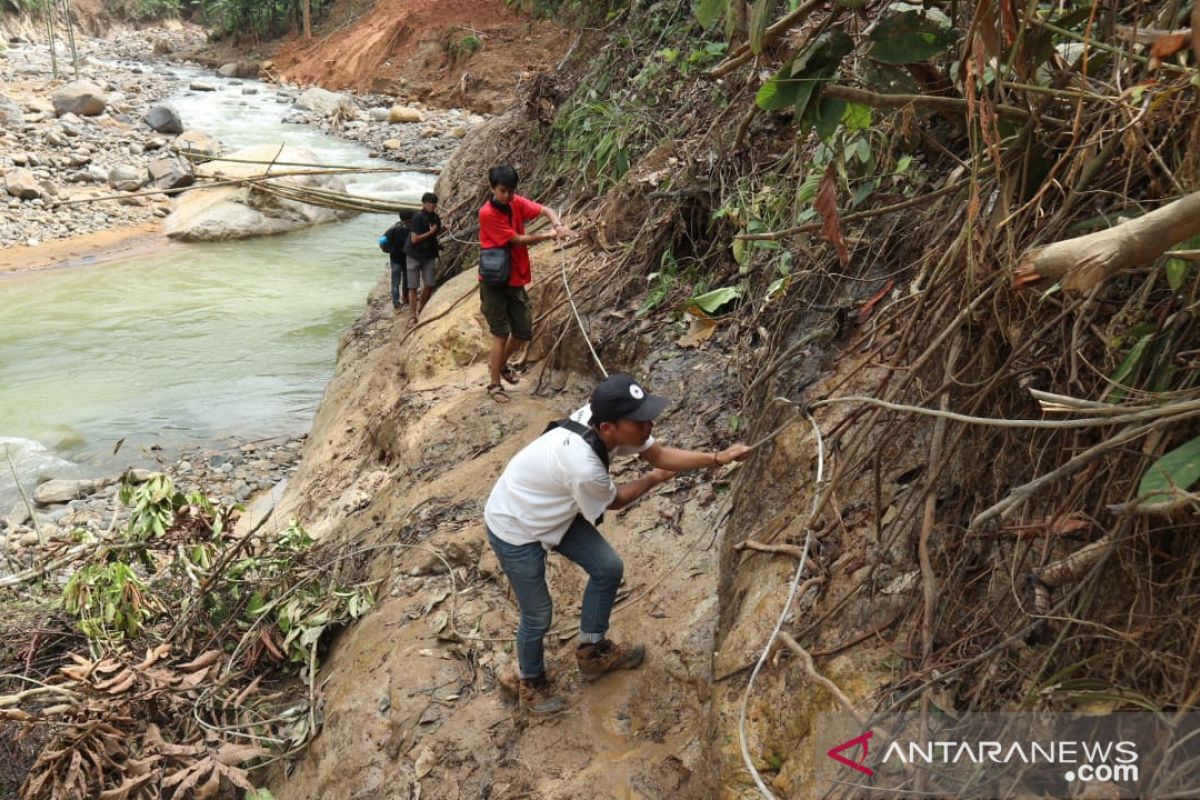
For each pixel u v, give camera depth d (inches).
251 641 204.4
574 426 145.0
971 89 103.6
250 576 229.3
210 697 191.3
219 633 209.2
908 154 173.5
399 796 156.9
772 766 117.3
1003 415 118.1
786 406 164.7
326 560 224.4
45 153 827.4
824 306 175.0
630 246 260.5
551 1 464.8
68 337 510.9
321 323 533.3
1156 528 96.5
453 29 1148.5
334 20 1437.0
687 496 185.3
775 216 212.8
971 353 125.7
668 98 307.9
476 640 175.9
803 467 149.1
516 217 242.5
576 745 151.3
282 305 561.3
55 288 588.1
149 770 173.0
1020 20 105.0
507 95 1050.7
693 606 161.6
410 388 279.7
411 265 354.9
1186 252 83.8
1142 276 109.0
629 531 184.1
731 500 173.2
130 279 605.6
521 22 1136.2
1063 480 108.2
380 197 770.2
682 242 251.1
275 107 1142.3
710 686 142.9
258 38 1510.8
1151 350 102.9
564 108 372.2
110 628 210.5
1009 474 115.5
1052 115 117.1
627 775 142.4
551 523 147.6
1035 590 102.7
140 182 788.0
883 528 127.7
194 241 687.7
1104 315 111.3
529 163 385.4
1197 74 86.6
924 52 109.8
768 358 186.9
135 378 463.2
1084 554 99.4
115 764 175.3
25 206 733.3
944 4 114.4
